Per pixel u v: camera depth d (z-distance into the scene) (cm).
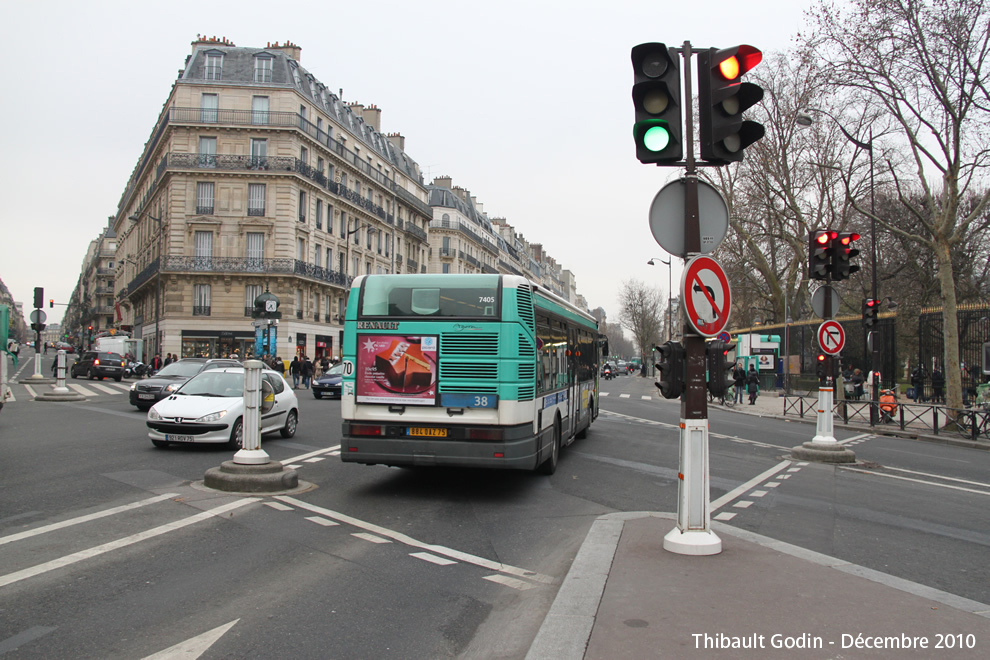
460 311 918
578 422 1438
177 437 1227
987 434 1892
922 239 2278
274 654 410
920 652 397
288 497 868
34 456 1119
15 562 571
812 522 819
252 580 545
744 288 5019
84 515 736
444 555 640
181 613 470
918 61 2108
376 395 926
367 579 560
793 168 3853
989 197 2170
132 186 7581
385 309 936
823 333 1403
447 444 898
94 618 457
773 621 440
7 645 411
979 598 550
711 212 616
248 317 4750
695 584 512
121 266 8306
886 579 546
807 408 2861
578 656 386
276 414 1466
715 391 603
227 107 4747
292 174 4738
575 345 1412
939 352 2839
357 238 5819
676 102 594
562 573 589
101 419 1745
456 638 443
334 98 5631
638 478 1104
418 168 7369
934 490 1085
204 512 766
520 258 11938
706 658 385
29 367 7131
